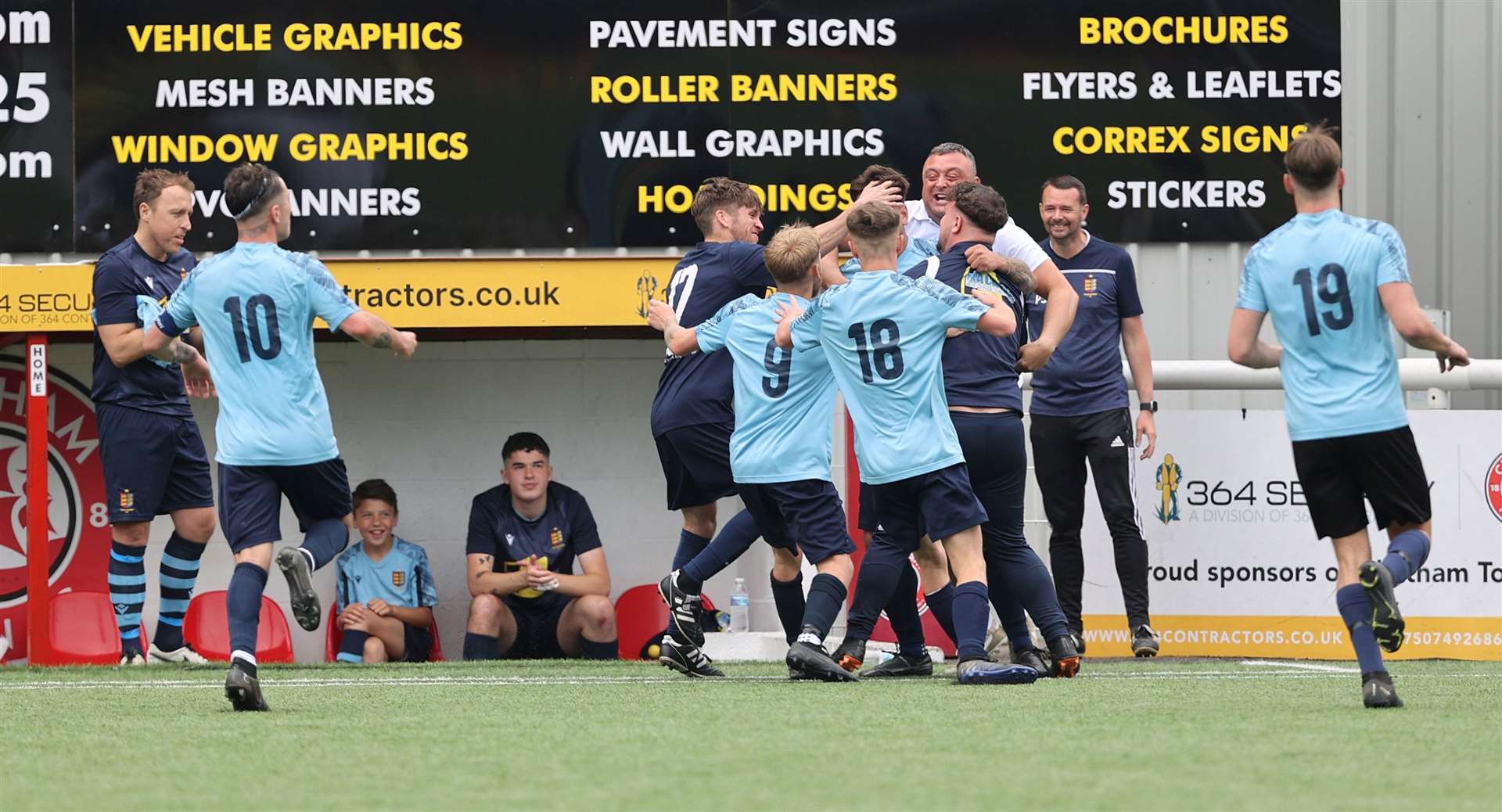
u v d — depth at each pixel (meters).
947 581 24.92
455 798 13.34
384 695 22.09
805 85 34.34
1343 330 19.02
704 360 26.05
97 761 15.56
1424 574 31.09
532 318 31.41
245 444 19.53
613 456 36.84
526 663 28.94
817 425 23.47
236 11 34.28
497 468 36.78
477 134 34.31
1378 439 18.95
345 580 34.03
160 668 28.05
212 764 15.29
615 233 34.31
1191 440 31.39
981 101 34.38
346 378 36.69
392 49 34.25
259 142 34.25
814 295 24.31
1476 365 32.38
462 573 36.66
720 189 26.14
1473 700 20.50
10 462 35.91
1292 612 31.14
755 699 20.70
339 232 34.19
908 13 34.38
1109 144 34.47
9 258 34.16
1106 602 31.16
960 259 23.31
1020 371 23.94
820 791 13.51
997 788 13.59
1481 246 37.53
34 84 34.16
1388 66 37.47
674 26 34.38
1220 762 14.95
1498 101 37.44
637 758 15.39
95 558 35.91
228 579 36.41
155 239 28.38
